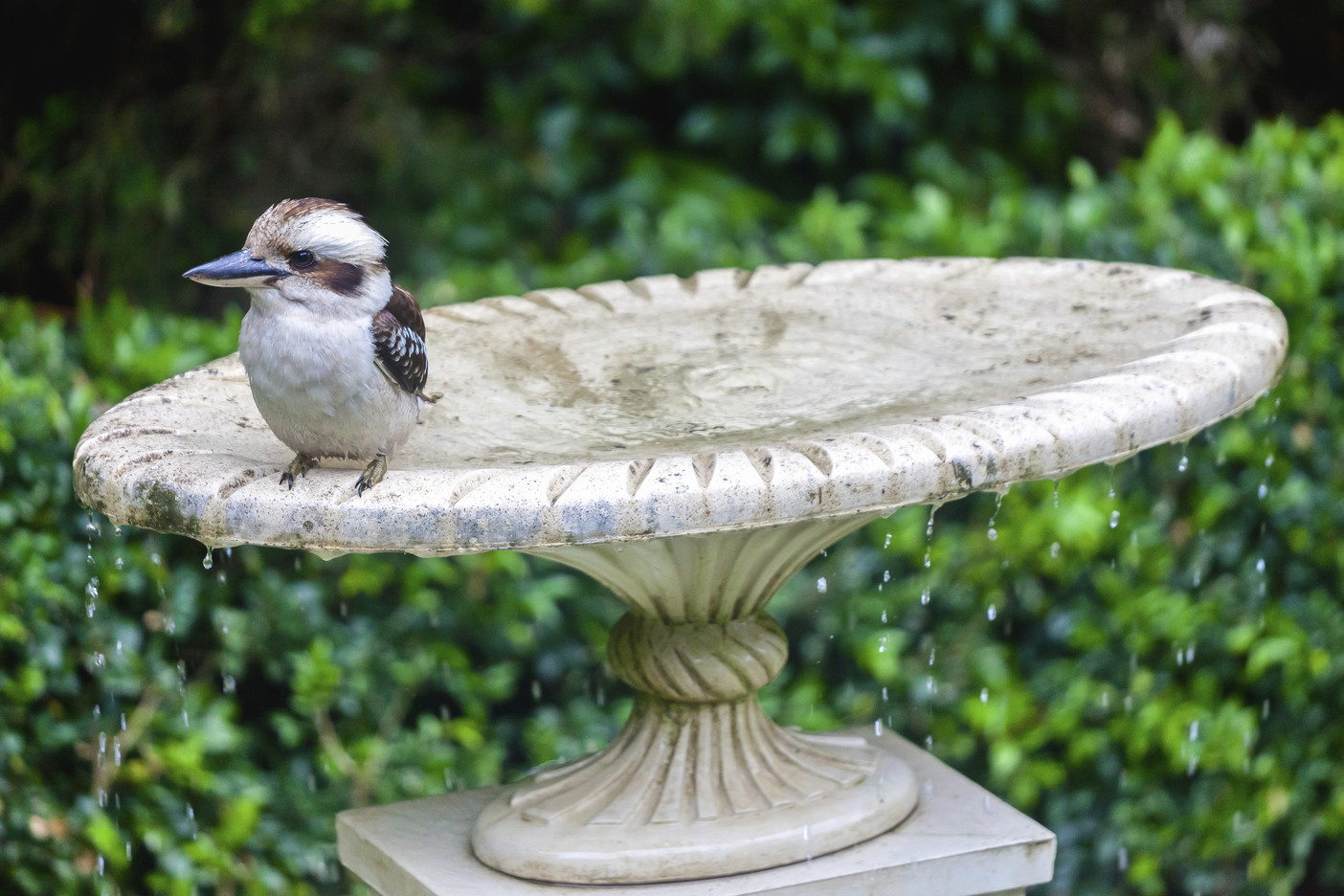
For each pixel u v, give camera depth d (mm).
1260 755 6566
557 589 6719
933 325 4750
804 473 3238
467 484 3250
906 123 10578
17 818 5629
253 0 8891
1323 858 7332
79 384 5926
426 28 10508
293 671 6496
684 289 5312
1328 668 6539
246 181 9578
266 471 3449
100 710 5832
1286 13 10414
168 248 9227
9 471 5531
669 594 4281
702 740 4438
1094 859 6688
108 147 8875
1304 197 6652
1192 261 6594
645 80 11039
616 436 3969
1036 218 7086
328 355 3314
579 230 10594
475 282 7758
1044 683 6609
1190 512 6574
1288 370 6375
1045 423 3449
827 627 6789
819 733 4914
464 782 6547
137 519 3445
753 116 10805
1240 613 6531
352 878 6387
